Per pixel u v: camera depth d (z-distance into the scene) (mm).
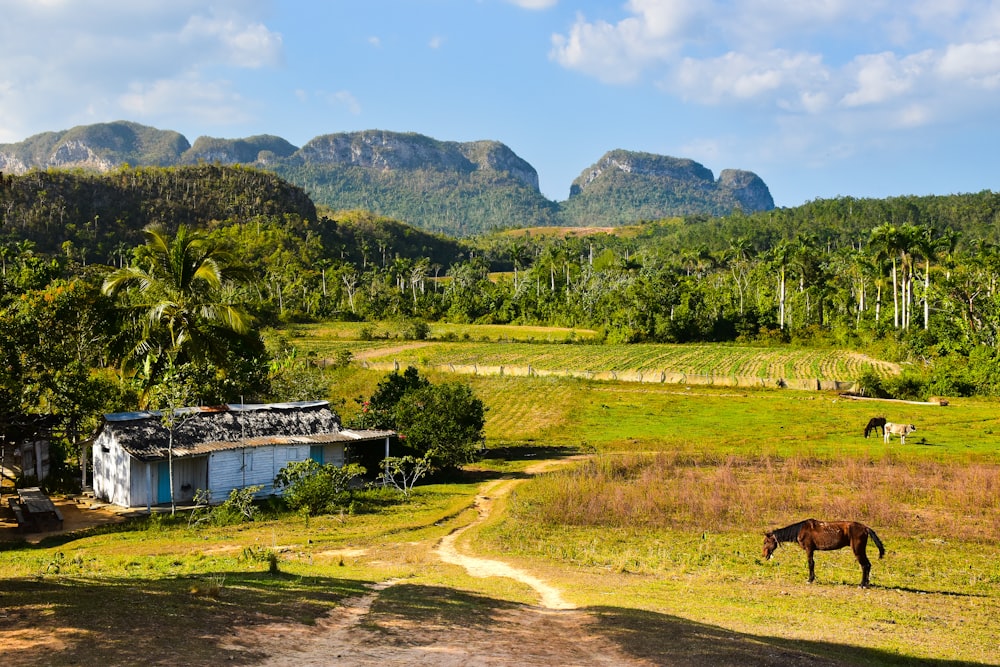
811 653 13633
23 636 11055
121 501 35219
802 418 64500
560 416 67812
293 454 40219
